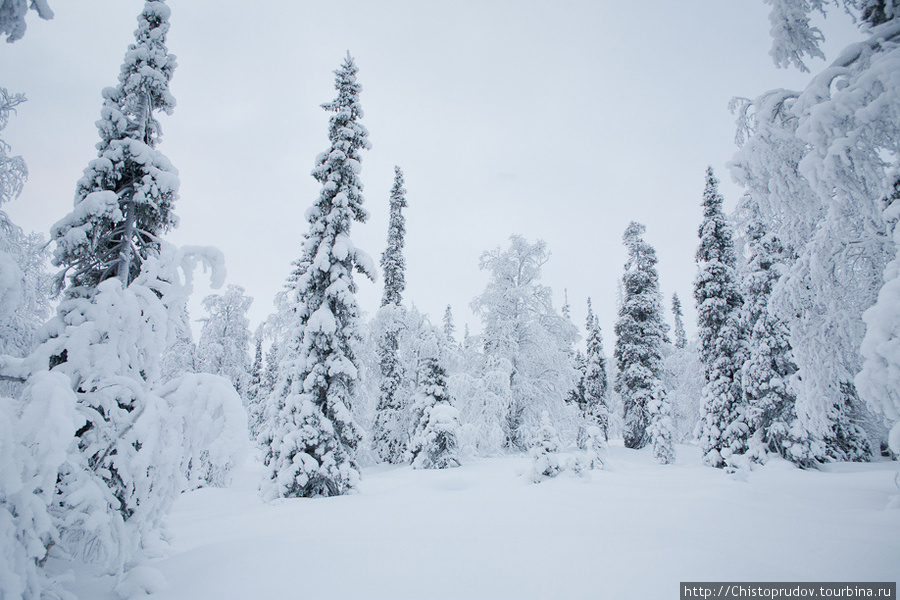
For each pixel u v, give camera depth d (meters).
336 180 15.95
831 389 8.95
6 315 4.32
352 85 16.88
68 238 6.75
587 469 13.80
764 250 19.20
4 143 8.46
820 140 5.95
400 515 9.05
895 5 6.73
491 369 24.86
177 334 6.91
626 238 32.50
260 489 13.30
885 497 9.25
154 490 5.12
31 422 3.76
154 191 7.73
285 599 4.58
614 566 5.16
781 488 10.70
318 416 13.84
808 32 7.66
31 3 4.41
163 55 8.55
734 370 20.19
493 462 20.45
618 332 31.02
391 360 26.53
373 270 15.80
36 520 3.80
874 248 7.60
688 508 8.44
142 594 4.69
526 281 27.41
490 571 5.22
